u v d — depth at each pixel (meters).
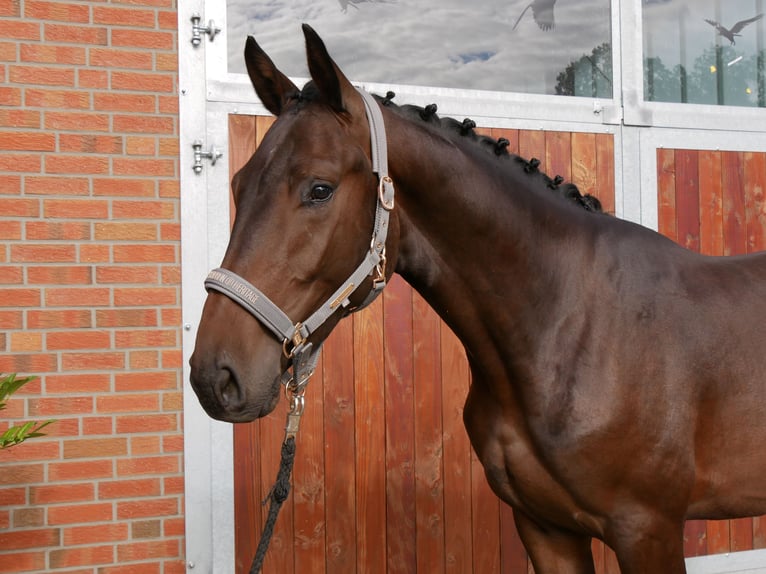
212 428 2.41
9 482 2.23
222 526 2.41
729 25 3.13
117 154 2.34
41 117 2.28
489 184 1.54
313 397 2.53
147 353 2.35
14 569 2.24
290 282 1.29
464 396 2.69
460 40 2.77
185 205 2.39
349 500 2.55
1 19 2.25
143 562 2.34
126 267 2.34
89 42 2.32
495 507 2.72
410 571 2.62
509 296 1.53
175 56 2.40
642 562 1.53
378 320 2.60
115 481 2.32
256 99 2.48
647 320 1.56
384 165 1.39
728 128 3.03
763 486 1.62
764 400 1.58
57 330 2.28
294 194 1.29
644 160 2.92
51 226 2.28
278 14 2.56
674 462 1.52
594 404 1.49
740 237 3.03
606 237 1.64
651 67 3.03
